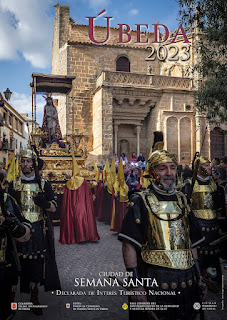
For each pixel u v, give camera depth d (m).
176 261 2.08
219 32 9.49
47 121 12.95
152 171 2.28
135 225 2.15
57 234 8.70
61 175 10.29
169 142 20.89
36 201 3.54
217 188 4.34
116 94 20.73
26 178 3.79
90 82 23.47
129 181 9.62
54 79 13.55
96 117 21.64
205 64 10.86
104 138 20.16
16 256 2.57
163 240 2.11
